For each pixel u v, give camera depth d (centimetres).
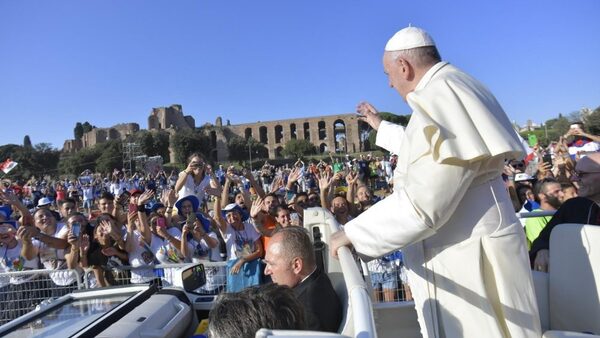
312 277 268
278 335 122
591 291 244
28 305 527
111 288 307
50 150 9062
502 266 197
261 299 171
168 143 9444
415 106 199
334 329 252
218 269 523
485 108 197
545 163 862
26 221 671
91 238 574
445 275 203
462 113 190
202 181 754
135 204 602
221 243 634
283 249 269
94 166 8556
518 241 204
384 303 317
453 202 184
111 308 273
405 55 224
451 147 177
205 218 665
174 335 269
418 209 183
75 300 297
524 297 199
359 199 705
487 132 189
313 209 315
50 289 529
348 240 221
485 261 200
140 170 7112
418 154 188
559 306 262
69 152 9531
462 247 199
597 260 242
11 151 8606
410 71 225
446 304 203
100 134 11000
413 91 223
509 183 720
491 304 197
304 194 822
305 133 11031
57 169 8625
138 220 594
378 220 195
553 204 557
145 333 246
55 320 261
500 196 204
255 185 760
